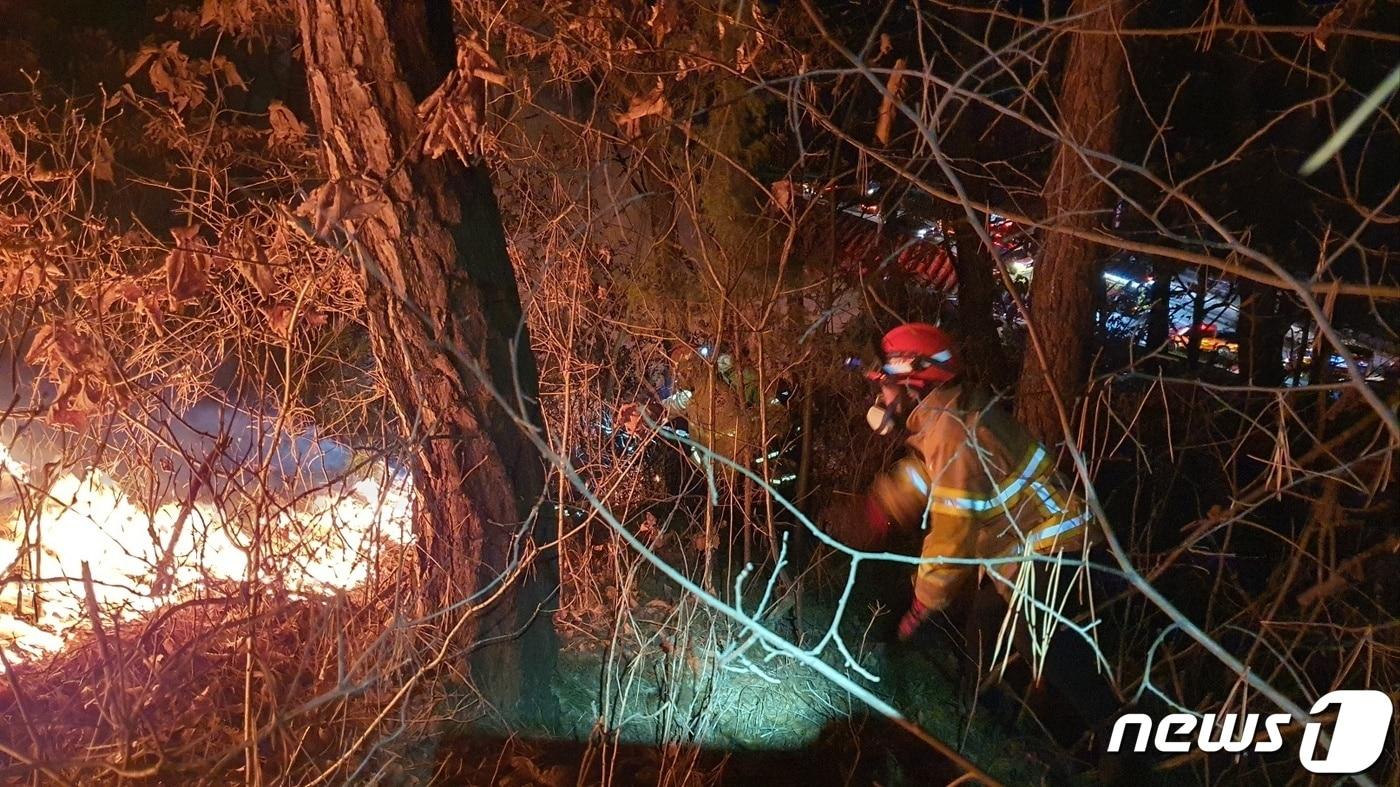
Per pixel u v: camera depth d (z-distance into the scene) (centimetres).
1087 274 429
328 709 326
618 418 458
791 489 507
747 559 383
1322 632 354
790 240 397
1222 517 299
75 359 288
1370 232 528
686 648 365
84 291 324
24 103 526
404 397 348
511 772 328
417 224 324
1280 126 588
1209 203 619
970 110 536
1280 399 288
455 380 333
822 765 358
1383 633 345
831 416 537
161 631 353
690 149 466
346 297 437
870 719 389
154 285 334
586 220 426
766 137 477
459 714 344
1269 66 591
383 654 339
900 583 478
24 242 302
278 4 480
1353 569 324
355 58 316
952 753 183
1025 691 403
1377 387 335
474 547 344
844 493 498
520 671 351
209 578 316
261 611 331
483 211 339
